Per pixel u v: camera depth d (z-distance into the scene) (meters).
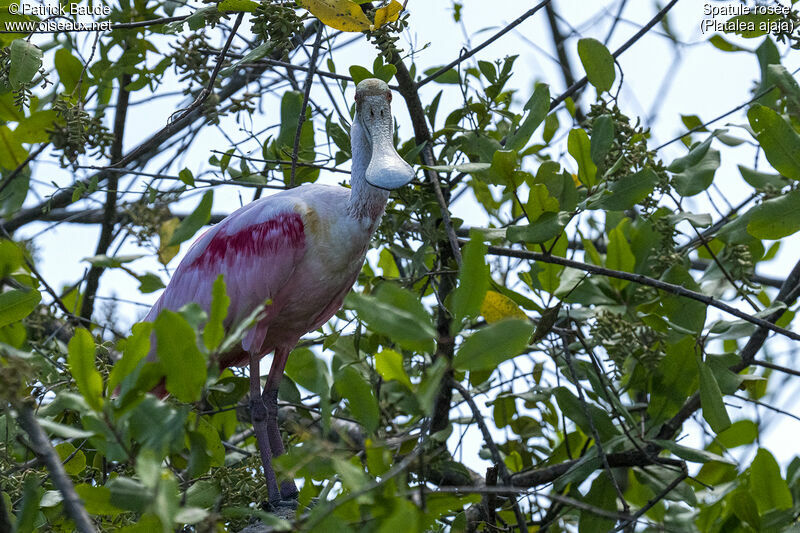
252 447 12.34
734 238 10.17
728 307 9.24
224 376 11.08
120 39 12.19
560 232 9.03
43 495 7.98
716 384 9.26
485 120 11.09
